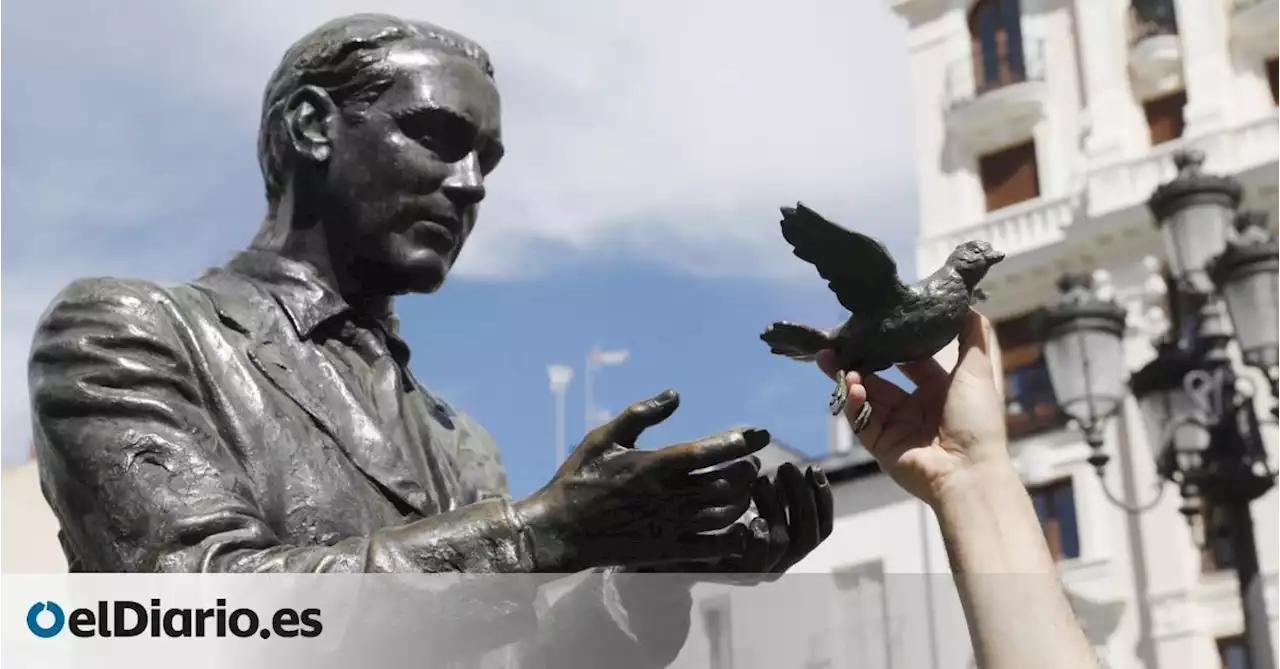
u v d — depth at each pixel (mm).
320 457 2338
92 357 2262
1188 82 17047
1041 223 17688
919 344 2383
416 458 2508
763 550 2314
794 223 2361
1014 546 2723
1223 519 7320
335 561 2082
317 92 2518
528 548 2092
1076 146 17844
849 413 2453
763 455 6066
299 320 2453
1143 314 16406
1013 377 17281
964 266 2408
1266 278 6844
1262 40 16750
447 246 2520
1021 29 18641
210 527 2146
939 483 2797
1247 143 16547
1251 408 6852
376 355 2547
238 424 2293
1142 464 15734
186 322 2340
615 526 2090
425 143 2492
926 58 19391
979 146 18766
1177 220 7387
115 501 2174
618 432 2109
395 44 2535
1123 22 17750
